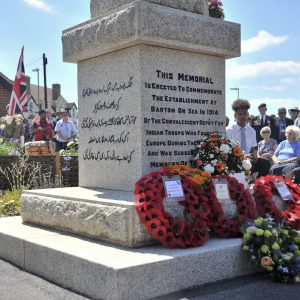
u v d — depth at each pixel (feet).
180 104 19.53
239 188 17.06
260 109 44.16
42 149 37.37
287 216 17.67
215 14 21.47
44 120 51.75
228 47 20.29
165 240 14.38
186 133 19.72
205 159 18.69
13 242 17.07
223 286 14.08
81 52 20.45
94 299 13.24
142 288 12.87
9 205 25.12
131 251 14.17
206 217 15.33
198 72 20.11
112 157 19.84
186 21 18.88
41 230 17.99
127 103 19.03
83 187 21.22
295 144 31.32
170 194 15.10
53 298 13.42
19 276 15.67
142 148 18.48
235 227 16.02
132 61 18.75
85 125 21.30
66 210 17.07
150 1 18.69
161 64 18.97
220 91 20.85
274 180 18.69
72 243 15.52
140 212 14.49
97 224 15.51
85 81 21.22
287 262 14.64
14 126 56.80
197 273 13.98
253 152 27.04
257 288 13.98
